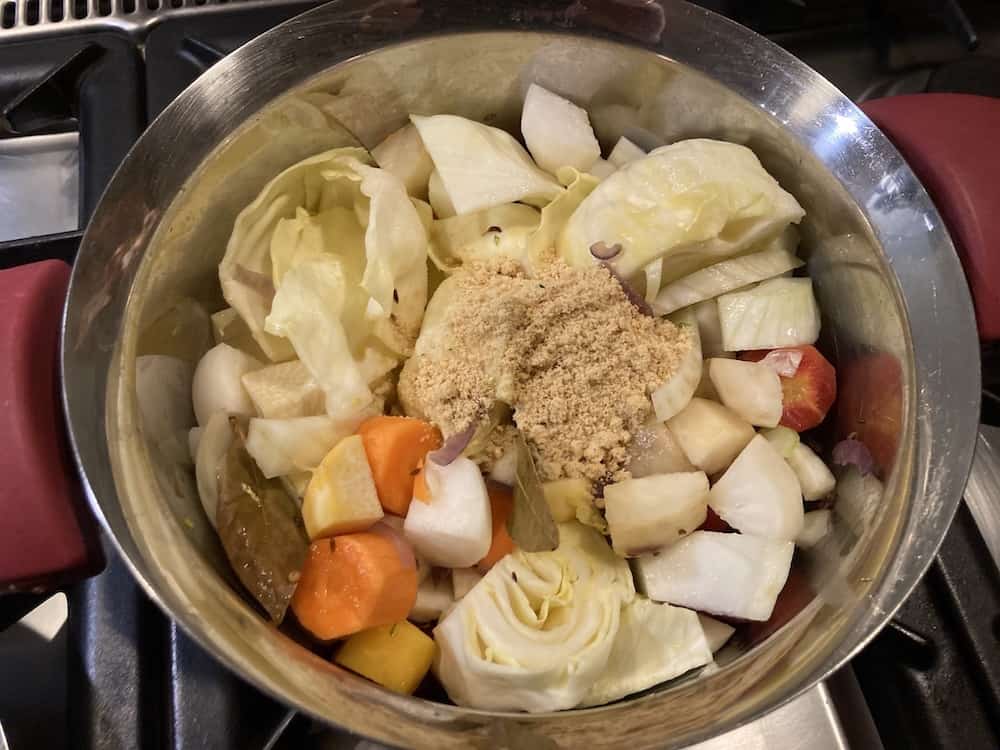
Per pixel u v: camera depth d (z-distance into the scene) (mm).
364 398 788
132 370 673
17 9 993
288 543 730
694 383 823
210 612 605
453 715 633
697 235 820
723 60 812
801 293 863
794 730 739
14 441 667
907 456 704
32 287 726
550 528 749
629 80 856
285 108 769
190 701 699
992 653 780
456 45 796
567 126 880
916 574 644
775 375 827
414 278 863
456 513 749
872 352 797
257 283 832
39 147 969
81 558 697
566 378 787
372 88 817
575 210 886
